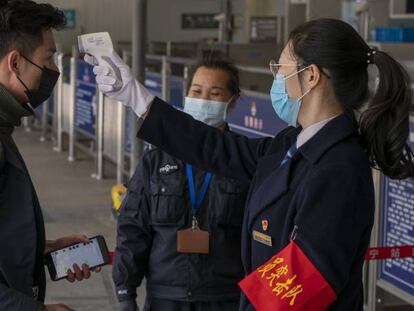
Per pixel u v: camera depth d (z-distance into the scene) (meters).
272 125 4.87
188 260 2.98
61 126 11.09
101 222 7.38
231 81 3.14
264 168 2.24
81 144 11.13
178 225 2.99
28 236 2.12
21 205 2.12
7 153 2.11
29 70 2.15
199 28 20.48
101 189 8.82
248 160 2.54
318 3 10.54
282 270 1.96
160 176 3.02
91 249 2.60
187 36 20.47
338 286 1.95
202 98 3.12
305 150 2.06
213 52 3.24
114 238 6.82
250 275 2.01
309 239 1.96
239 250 3.00
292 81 2.11
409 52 9.03
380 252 4.02
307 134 2.11
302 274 1.94
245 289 2.00
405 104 2.06
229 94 3.14
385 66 2.06
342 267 1.95
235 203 2.97
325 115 2.09
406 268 4.08
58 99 11.13
